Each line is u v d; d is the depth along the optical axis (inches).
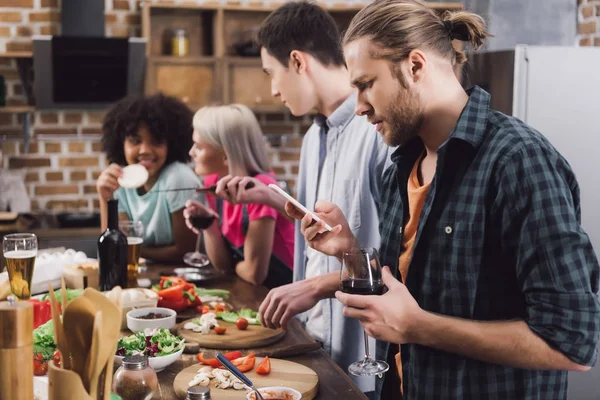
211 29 203.8
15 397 47.4
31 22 197.8
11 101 197.2
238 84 197.9
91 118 202.1
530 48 146.1
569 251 53.1
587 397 144.0
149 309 80.5
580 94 147.9
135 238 100.0
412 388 62.2
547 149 56.1
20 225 186.7
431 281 60.5
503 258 57.2
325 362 71.7
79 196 203.2
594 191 149.3
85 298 47.4
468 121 58.6
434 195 60.0
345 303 58.0
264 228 105.3
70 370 47.4
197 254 116.4
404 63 58.7
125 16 201.5
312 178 98.3
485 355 55.4
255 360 69.5
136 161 128.6
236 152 114.1
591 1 178.7
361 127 89.3
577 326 52.4
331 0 209.0
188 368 67.3
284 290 77.0
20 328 47.3
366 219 87.9
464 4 188.5
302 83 91.5
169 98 132.3
